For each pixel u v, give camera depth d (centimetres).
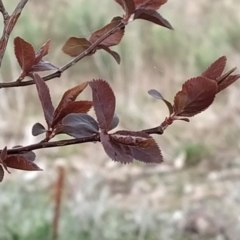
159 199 120
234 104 160
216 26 189
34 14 188
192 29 187
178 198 120
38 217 94
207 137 150
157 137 148
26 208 100
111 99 25
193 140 148
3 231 90
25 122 157
